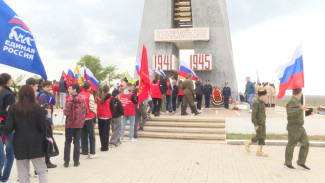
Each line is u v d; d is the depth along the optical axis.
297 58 7.57
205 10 19.42
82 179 5.40
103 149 8.10
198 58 18.80
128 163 6.70
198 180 5.40
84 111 6.44
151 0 20.06
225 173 5.90
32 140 4.26
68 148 6.36
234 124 11.02
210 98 17.53
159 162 6.82
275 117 11.00
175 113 13.80
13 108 4.27
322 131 10.52
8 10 4.67
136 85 10.12
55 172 5.88
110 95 8.12
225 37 19.14
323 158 7.48
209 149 8.53
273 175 5.78
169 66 18.78
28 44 4.83
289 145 6.33
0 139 4.85
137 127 10.52
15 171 6.02
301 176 5.73
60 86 15.93
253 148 8.73
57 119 13.26
